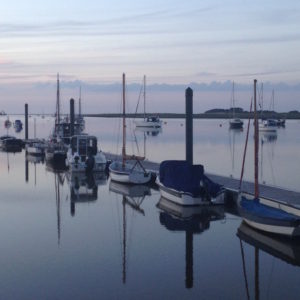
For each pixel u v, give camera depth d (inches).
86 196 1411.2
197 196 1187.3
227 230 1026.1
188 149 1497.3
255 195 1061.1
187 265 816.9
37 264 821.9
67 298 687.1
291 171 1836.9
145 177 1565.0
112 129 5280.5
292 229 894.4
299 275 776.9
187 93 1488.7
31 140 3093.0
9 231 1026.7
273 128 4008.4
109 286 729.6
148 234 1004.6
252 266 813.9
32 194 1449.3
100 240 961.5
